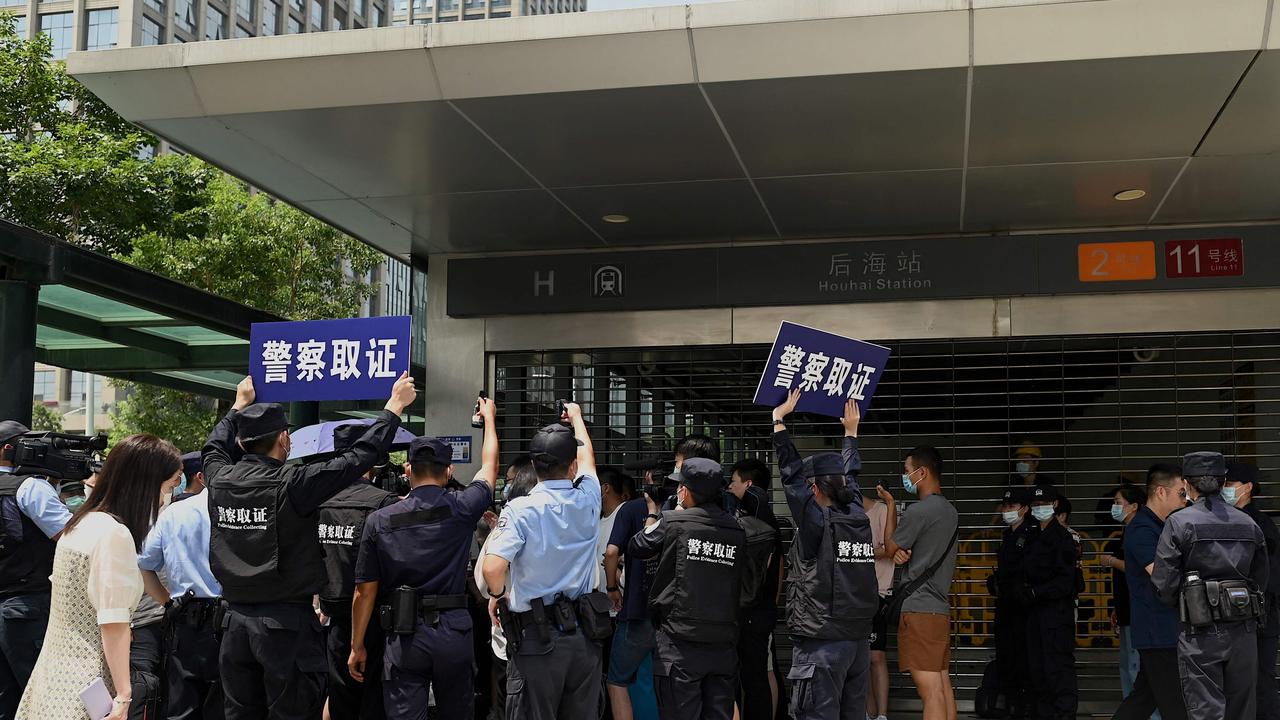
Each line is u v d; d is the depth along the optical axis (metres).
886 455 9.69
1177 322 8.40
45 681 4.04
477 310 9.34
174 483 5.39
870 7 5.57
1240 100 6.01
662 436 9.24
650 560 6.16
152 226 19.17
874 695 7.25
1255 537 5.84
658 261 9.07
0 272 7.76
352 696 5.90
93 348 11.59
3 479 5.44
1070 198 7.82
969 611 9.74
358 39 6.09
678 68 5.86
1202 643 5.77
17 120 18.53
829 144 6.76
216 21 53.44
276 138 6.81
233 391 14.50
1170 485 6.52
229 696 4.80
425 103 6.21
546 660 4.72
